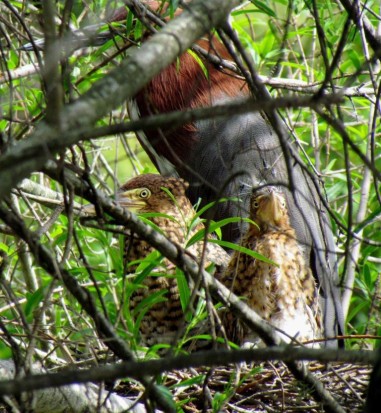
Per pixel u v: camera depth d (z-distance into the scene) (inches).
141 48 189.0
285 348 189.0
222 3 204.5
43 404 234.5
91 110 174.9
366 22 306.3
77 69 338.3
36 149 165.0
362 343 348.2
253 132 450.0
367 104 416.5
